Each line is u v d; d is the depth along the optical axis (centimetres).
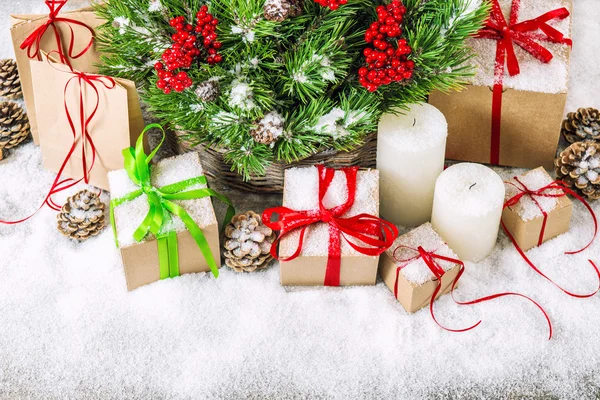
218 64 114
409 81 118
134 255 118
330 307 121
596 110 132
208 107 116
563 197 123
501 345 118
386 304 121
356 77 119
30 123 134
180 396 116
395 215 127
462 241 121
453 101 127
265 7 108
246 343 119
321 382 116
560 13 129
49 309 122
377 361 117
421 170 122
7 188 133
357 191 121
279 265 123
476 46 128
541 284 123
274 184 129
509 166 134
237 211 130
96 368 118
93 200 128
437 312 121
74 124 127
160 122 132
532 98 125
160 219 117
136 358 118
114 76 126
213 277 124
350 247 118
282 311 121
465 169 120
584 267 124
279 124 114
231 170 122
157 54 116
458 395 115
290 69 113
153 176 122
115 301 122
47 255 126
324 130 116
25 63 130
